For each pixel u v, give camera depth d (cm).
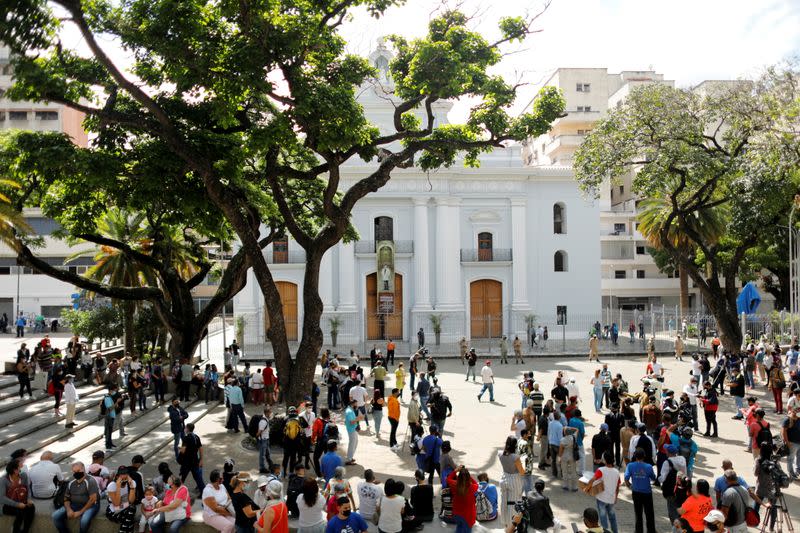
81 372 2095
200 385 2084
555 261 4075
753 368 2205
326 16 1509
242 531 909
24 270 4747
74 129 5134
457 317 3831
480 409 1922
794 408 1295
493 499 1037
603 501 953
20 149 1523
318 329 1728
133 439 1516
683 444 1160
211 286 6134
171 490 971
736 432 1612
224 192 1564
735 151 2488
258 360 3200
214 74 1362
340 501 820
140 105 1636
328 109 1423
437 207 3862
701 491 838
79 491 981
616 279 5503
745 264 4219
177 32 1277
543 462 1334
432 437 1194
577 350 3347
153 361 2230
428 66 1551
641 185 2569
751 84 2377
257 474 1309
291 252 3806
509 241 3953
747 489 894
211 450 1498
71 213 1966
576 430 1198
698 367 2127
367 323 3894
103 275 2734
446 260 3853
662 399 1505
